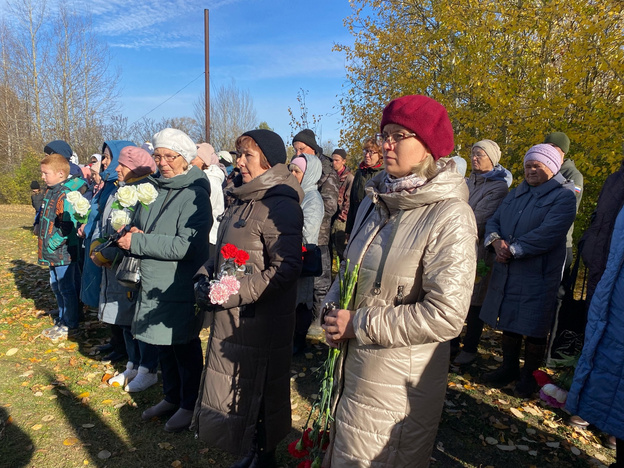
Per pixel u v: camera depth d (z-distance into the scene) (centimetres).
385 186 171
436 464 262
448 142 153
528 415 315
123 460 265
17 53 2612
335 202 458
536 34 669
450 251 141
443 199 149
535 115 616
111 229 347
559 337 270
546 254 322
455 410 319
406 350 150
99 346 427
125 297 342
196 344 289
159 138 273
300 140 441
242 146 229
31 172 2048
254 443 231
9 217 1506
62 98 2659
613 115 538
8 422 300
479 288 384
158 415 307
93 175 442
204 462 265
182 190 279
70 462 262
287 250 212
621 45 565
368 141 483
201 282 218
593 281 287
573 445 284
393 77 1032
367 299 157
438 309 137
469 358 391
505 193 384
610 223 281
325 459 170
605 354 209
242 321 218
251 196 222
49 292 612
